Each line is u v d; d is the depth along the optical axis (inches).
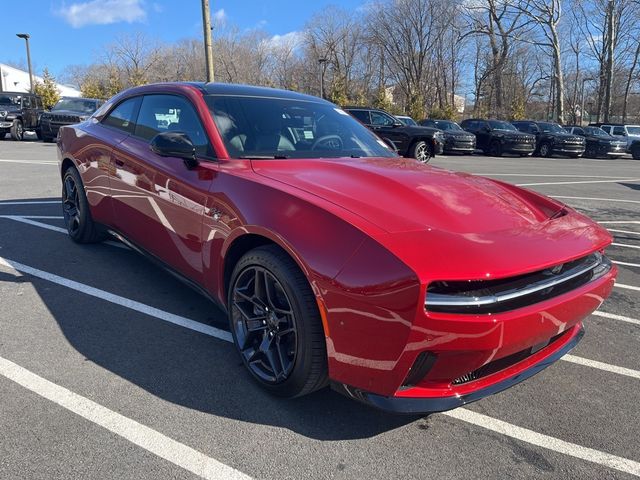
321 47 2277.3
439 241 85.0
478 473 86.4
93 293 155.6
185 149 119.3
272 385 102.9
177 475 82.6
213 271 117.8
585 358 129.6
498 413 104.4
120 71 2197.3
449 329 78.7
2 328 130.7
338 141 145.1
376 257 82.8
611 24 1605.6
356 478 84.0
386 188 105.9
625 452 93.4
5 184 343.0
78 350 121.3
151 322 137.9
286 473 84.3
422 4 1977.1
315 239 90.7
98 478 81.1
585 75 2390.5
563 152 908.0
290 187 103.8
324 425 97.5
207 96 138.3
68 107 749.9
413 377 84.4
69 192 203.8
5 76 2544.3
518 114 1750.7
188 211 124.0
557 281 89.5
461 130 856.9
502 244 88.2
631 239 262.1
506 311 82.6
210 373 113.9
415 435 95.9
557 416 104.0
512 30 1715.1
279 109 145.8
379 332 82.0
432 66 2080.5
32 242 205.6
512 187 126.7
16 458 84.7
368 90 2192.4
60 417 95.9
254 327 108.6
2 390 103.7
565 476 86.7
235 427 95.5
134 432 92.7
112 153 162.9
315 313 91.9
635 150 1010.1
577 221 108.7
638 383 118.0
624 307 165.5
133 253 195.3
